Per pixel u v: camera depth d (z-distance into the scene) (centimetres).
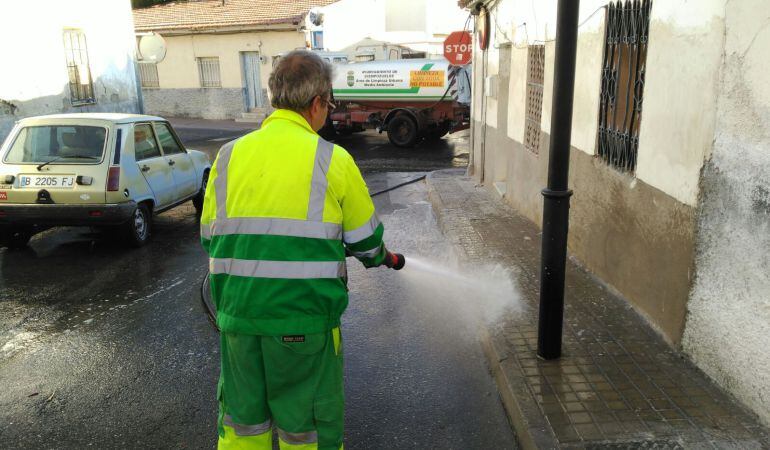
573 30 326
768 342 301
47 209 675
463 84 1648
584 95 563
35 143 698
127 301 560
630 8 464
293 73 243
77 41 1395
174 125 2416
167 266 666
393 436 340
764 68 295
